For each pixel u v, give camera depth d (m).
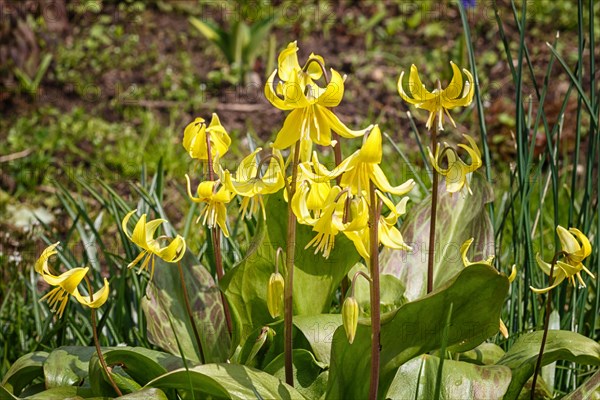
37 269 2.13
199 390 2.31
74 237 4.64
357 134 2.01
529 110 3.28
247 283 2.60
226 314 2.72
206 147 2.40
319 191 2.12
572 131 5.27
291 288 2.28
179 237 2.19
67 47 6.89
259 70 6.67
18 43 6.38
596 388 2.24
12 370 2.54
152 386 2.23
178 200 5.06
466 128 5.63
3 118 6.08
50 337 2.95
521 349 2.50
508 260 3.33
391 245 2.08
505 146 5.39
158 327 2.68
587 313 3.15
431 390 2.36
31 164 5.50
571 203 3.07
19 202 5.14
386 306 2.63
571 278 2.26
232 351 2.61
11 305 3.74
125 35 7.07
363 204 1.97
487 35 6.77
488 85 6.12
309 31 7.09
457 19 7.00
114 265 3.56
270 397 2.18
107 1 7.40
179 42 7.02
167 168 5.36
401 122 5.90
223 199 2.25
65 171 5.42
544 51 6.45
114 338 3.06
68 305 3.14
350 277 2.78
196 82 6.48
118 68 6.67
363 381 2.36
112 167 5.46
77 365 2.53
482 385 2.31
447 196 2.87
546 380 2.71
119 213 3.51
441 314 2.20
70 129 5.92
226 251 3.46
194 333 2.70
